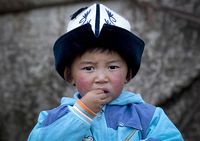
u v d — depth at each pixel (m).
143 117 2.58
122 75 2.51
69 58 2.55
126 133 2.52
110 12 2.59
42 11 6.02
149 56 5.71
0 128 6.15
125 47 2.50
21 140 6.08
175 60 5.70
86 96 2.39
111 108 2.61
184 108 5.71
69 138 2.39
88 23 2.48
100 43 2.48
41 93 5.98
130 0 5.80
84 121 2.38
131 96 2.65
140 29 5.76
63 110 2.54
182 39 5.71
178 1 5.74
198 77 5.68
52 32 5.99
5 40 6.12
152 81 5.69
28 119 6.04
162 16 5.74
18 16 6.09
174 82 5.67
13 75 6.07
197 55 5.68
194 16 5.64
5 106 6.10
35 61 6.01
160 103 5.69
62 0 5.93
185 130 5.71
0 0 6.04
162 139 2.52
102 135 2.52
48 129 2.43
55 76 5.95
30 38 6.05
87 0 5.89
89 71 2.49
